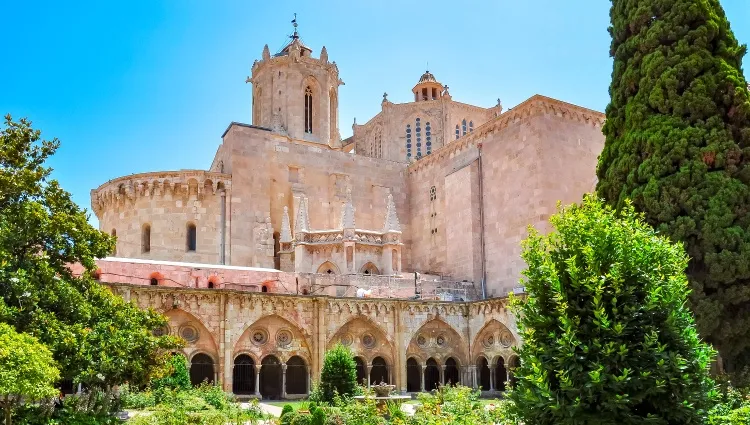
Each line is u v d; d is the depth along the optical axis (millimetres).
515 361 49094
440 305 52469
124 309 28609
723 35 36812
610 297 15844
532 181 53375
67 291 25906
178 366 38375
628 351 15203
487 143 59438
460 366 52938
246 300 45781
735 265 32219
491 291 56688
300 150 65000
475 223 58969
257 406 33812
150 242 58375
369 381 49469
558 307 15852
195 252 58375
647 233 17141
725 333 32688
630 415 14984
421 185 69062
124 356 26094
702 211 33250
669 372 15062
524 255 17672
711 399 15883
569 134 55219
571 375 15266
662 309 15781
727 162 33938
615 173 37500
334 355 39281
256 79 76188
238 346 45375
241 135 61719
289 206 63406
